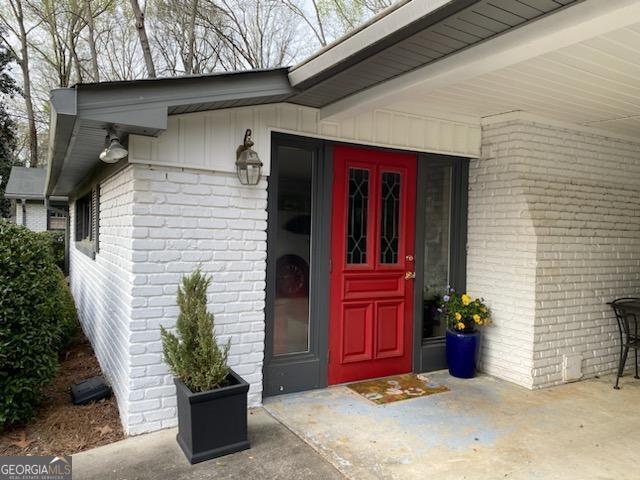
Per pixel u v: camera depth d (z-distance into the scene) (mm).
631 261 4676
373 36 2232
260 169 3227
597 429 3098
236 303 3268
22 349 2959
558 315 4062
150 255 2961
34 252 3182
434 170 4371
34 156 17344
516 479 2441
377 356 4051
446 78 2496
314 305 3762
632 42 2357
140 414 2945
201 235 3125
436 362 4355
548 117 4043
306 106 3463
